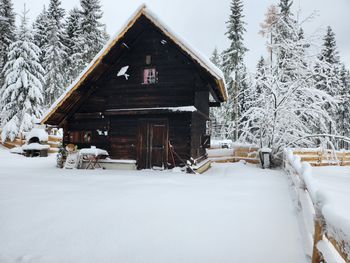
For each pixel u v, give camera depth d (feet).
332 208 6.86
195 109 39.04
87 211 16.42
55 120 45.65
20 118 76.13
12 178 28.86
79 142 46.21
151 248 11.53
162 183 26.58
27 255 10.98
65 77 109.50
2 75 94.02
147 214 15.87
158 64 42.09
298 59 51.49
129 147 42.86
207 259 10.61
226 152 60.59
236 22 95.20
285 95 47.67
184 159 39.29
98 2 98.73
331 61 97.81
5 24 99.09
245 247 11.68
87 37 95.86
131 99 42.98
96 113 44.29
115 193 21.49
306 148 53.42
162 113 40.14
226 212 16.40
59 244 11.94
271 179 30.68
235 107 84.84
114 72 44.50
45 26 112.98
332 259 6.91
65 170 39.63
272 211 16.70
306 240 11.56
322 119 48.91
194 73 40.09
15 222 14.56
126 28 38.83
